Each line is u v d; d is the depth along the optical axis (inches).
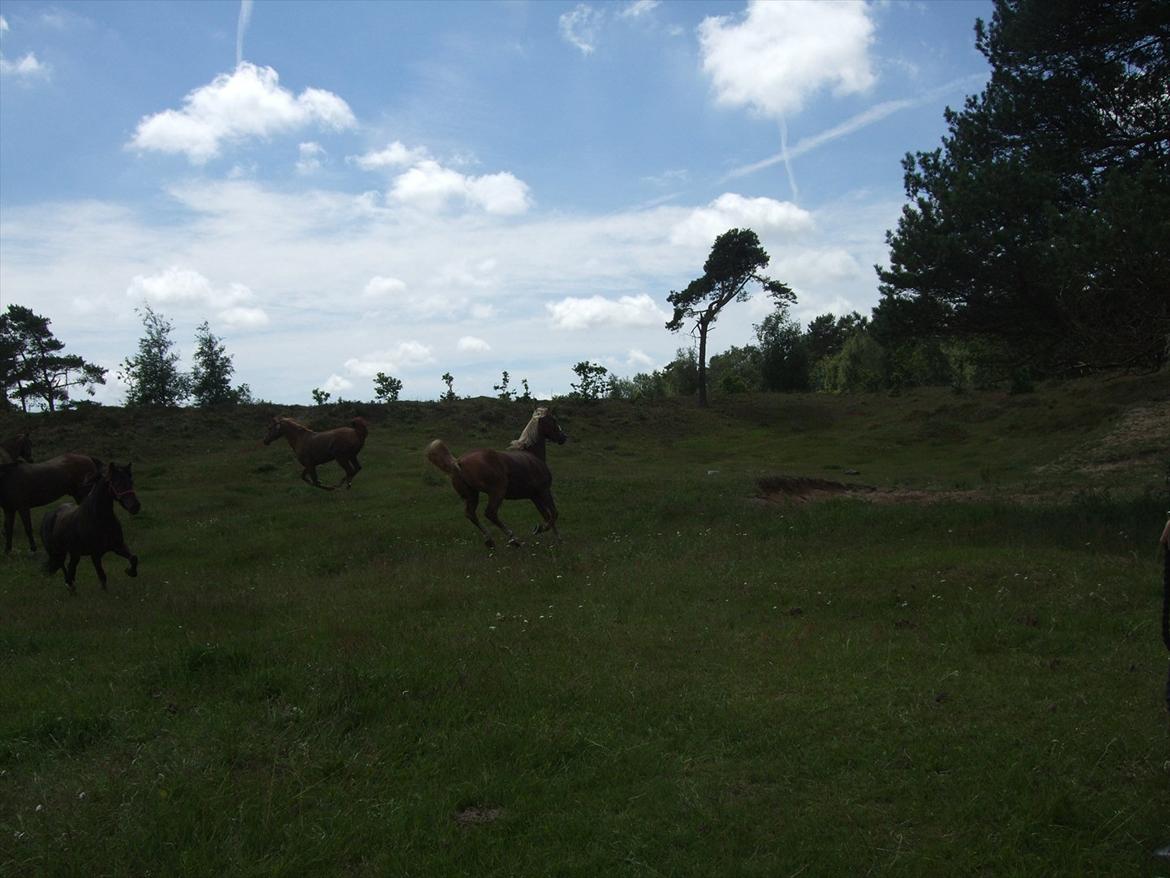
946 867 144.6
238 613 361.4
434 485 884.0
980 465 1043.9
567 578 405.4
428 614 346.0
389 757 194.4
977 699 221.6
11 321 2032.5
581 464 1152.8
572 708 224.4
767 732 204.7
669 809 167.9
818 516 539.5
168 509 769.6
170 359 1518.2
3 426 1223.5
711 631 300.2
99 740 210.4
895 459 1179.9
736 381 1966.0
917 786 173.9
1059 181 532.4
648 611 335.6
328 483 932.0
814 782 179.0
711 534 513.0
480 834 159.3
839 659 259.6
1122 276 455.2
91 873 147.7
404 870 147.9
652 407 1684.3
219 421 1278.3
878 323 610.2
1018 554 379.6
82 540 433.1
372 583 426.0
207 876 146.6
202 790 175.6
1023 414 1279.5
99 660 292.0
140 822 162.6
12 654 311.9
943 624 291.3
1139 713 205.0
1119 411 1117.1
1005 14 577.9
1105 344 516.4
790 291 1775.3
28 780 188.7
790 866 146.7
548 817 165.8
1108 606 296.8
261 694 236.2
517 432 1364.4
